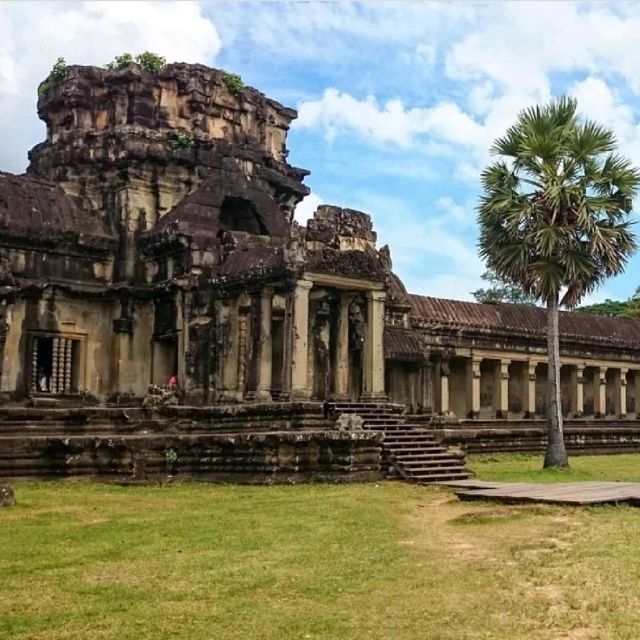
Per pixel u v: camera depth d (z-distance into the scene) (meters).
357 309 29.97
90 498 18.53
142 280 30.19
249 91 33.91
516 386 44.81
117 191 30.62
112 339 30.02
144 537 13.54
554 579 10.44
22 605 9.41
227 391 27.41
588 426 42.84
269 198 31.39
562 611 9.01
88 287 29.67
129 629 8.51
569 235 28.12
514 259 28.67
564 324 45.84
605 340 46.81
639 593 9.68
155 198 30.75
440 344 39.72
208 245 28.64
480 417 43.19
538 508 16.23
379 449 22.17
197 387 27.84
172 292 28.69
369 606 9.30
